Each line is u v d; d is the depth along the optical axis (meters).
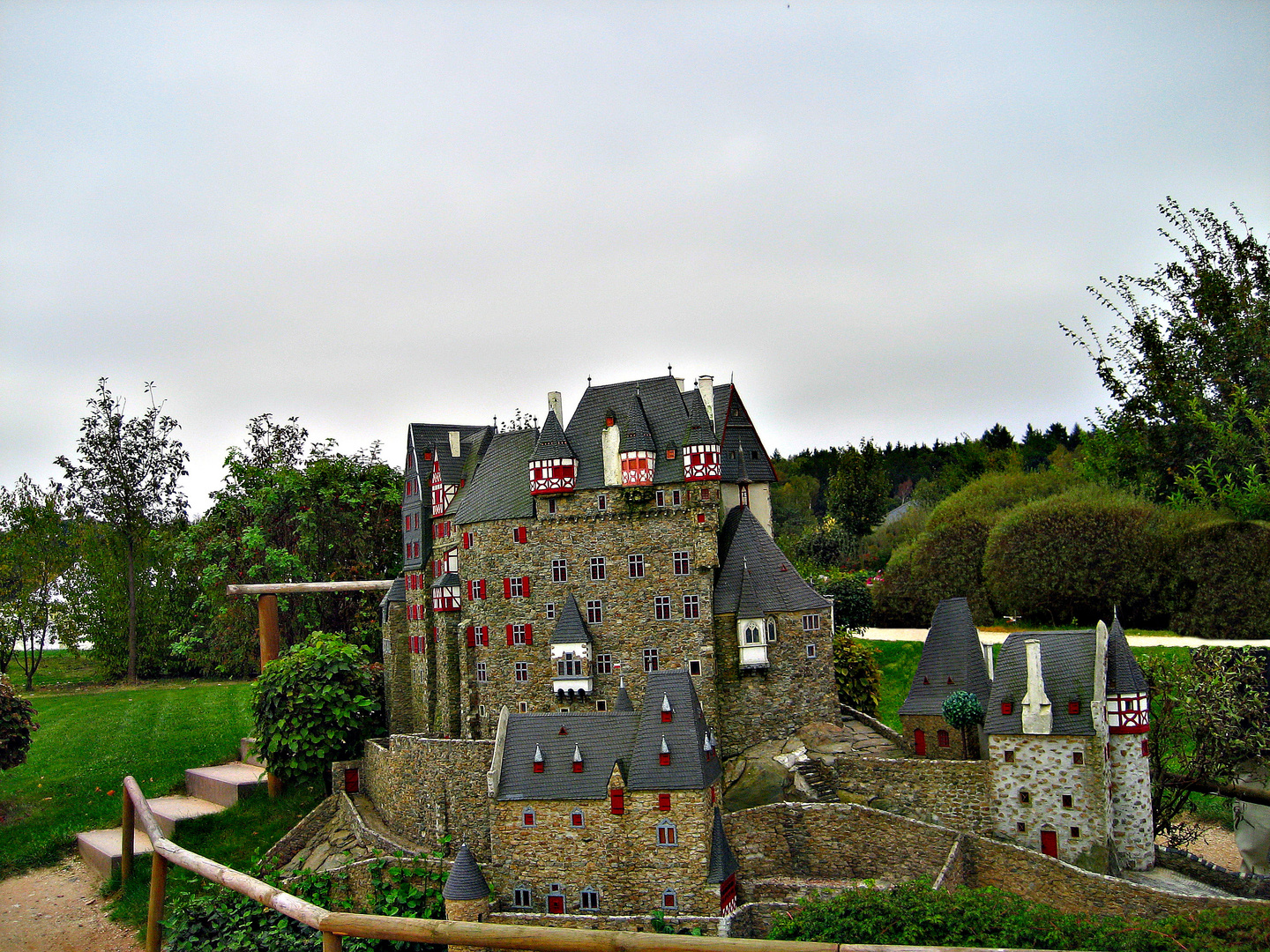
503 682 56.75
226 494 84.12
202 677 98.94
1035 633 47.19
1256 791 45.19
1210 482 74.88
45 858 54.84
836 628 70.12
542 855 45.06
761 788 48.91
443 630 61.00
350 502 80.81
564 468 55.84
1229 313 76.00
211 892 47.28
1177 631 65.06
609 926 41.88
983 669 51.50
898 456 153.00
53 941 45.78
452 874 43.81
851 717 59.03
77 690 93.81
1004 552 72.94
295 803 58.09
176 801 60.84
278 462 98.62
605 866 44.06
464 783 49.78
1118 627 45.62
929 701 51.25
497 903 45.28
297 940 42.22
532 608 56.38
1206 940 32.62
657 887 43.31
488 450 61.97
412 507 65.94
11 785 63.34
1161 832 48.22
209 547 79.69
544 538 56.38
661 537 54.34
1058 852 43.44
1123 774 43.88
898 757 49.53
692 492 53.81
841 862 45.12
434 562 62.78
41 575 94.94
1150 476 76.75
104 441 95.38
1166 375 77.56
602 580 55.22
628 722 46.38
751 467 61.84
